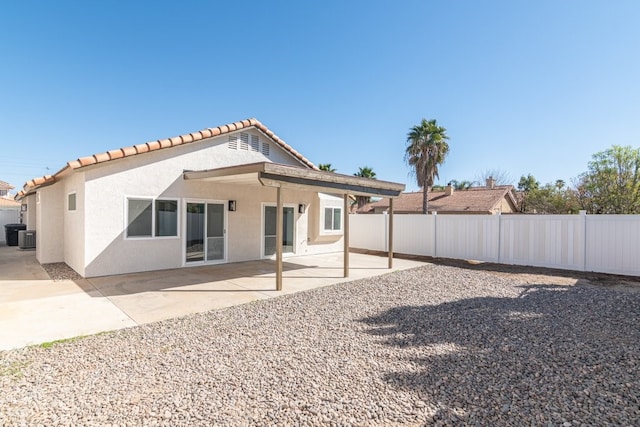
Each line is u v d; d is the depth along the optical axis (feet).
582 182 65.36
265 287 27.68
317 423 9.33
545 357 13.91
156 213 33.63
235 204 39.73
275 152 44.42
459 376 12.20
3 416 9.53
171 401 10.41
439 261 44.47
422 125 82.64
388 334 16.90
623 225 33.88
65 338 16.10
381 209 103.65
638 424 9.11
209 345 15.29
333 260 44.50
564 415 9.59
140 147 31.60
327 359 13.78
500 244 42.01
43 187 37.27
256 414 9.74
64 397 10.64
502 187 95.30
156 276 30.99
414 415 9.71
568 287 28.48
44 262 37.40
